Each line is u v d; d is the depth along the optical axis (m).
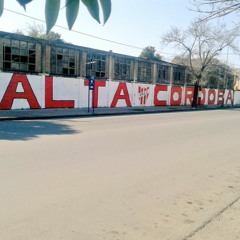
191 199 5.39
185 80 41.91
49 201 4.98
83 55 28.19
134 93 34.06
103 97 30.53
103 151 9.00
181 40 37.22
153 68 36.53
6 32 22.53
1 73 22.56
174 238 4.00
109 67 30.98
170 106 38.78
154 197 5.39
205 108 38.09
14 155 8.01
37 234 3.91
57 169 6.86
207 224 4.44
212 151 9.64
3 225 4.11
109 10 0.96
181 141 11.32
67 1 0.92
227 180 6.60
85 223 4.27
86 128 14.19
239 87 58.62
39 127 14.22
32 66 24.58
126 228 4.19
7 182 5.83
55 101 26.27
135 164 7.64
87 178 6.30
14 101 23.52
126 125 15.88
